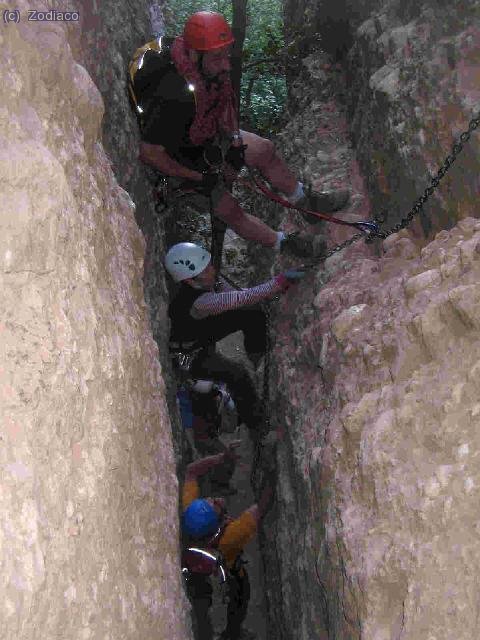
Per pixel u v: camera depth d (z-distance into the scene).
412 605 2.70
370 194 5.28
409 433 3.18
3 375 2.03
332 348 4.29
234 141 5.11
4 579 1.82
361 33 5.63
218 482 6.43
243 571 5.19
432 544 2.77
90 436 2.54
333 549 3.43
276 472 5.16
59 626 2.10
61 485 2.21
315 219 5.48
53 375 2.23
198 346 5.82
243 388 6.09
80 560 2.33
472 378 3.06
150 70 4.81
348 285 4.64
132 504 3.10
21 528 1.94
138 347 3.37
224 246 8.45
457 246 3.75
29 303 2.19
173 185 5.71
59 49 2.84
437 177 3.96
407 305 3.75
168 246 6.82
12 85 2.44
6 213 2.16
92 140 3.31
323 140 6.16
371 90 5.10
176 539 3.77
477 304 3.21
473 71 4.16
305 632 4.12
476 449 2.89
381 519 3.06
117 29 5.23
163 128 4.86
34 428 2.10
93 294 2.78
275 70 8.30
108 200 3.49
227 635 5.26
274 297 5.42
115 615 2.59
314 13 7.28
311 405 4.67
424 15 4.74
